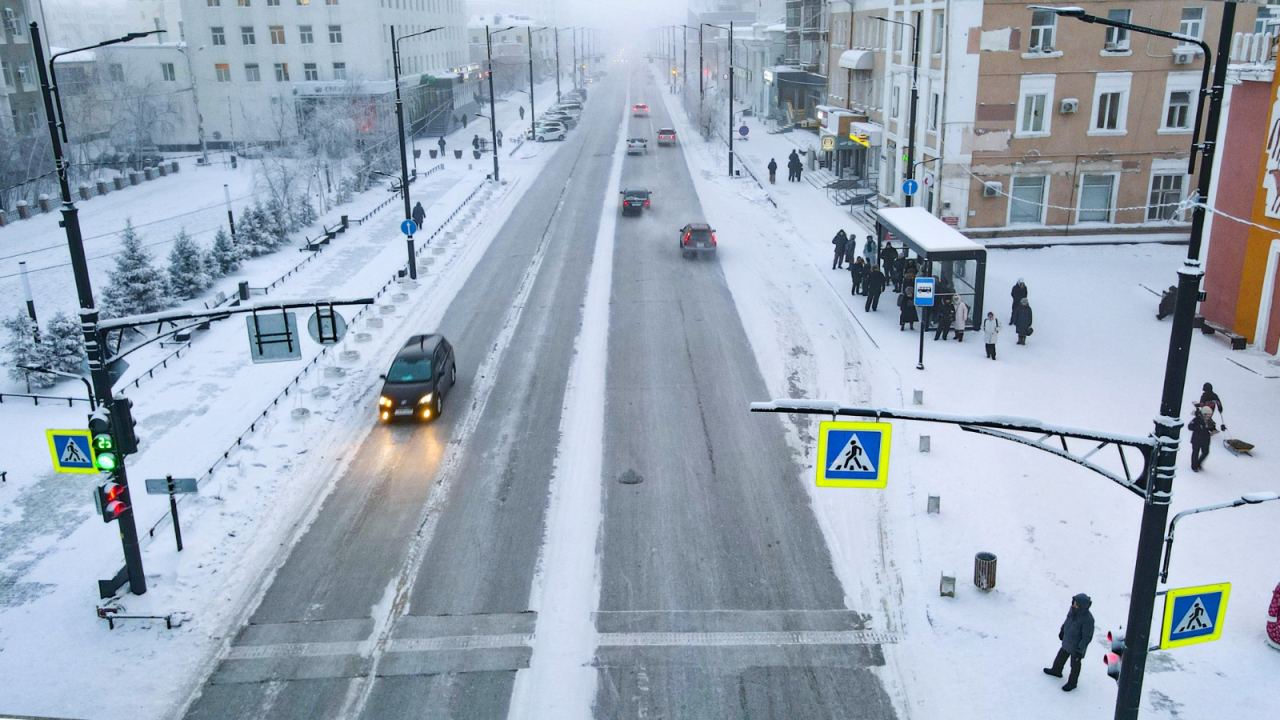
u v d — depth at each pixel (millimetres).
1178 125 33875
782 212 41312
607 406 20812
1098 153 33938
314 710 11508
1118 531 15164
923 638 12727
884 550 14938
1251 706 11133
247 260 35156
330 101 59969
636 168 54219
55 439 13312
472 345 25141
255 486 17312
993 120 33344
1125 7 32312
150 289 27594
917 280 22078
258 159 57281
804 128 66062
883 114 42281
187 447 19047
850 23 50500
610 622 13188
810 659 12352
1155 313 26844
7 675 12258
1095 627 12750
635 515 16109
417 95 71000
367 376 23031
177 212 44375
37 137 49062
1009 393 20938
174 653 12680
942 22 34031
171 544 15375
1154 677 11695
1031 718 11117
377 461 18312
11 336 25594
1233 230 24281
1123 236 34875
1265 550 14453
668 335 25500
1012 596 13570
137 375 23141
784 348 24391
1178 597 9367
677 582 14141
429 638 12891
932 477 17234
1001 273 31109
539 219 41250
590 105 94125
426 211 44094
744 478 17438
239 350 25109
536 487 17172
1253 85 23188
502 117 85312
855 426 10688
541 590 13977
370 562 14789
